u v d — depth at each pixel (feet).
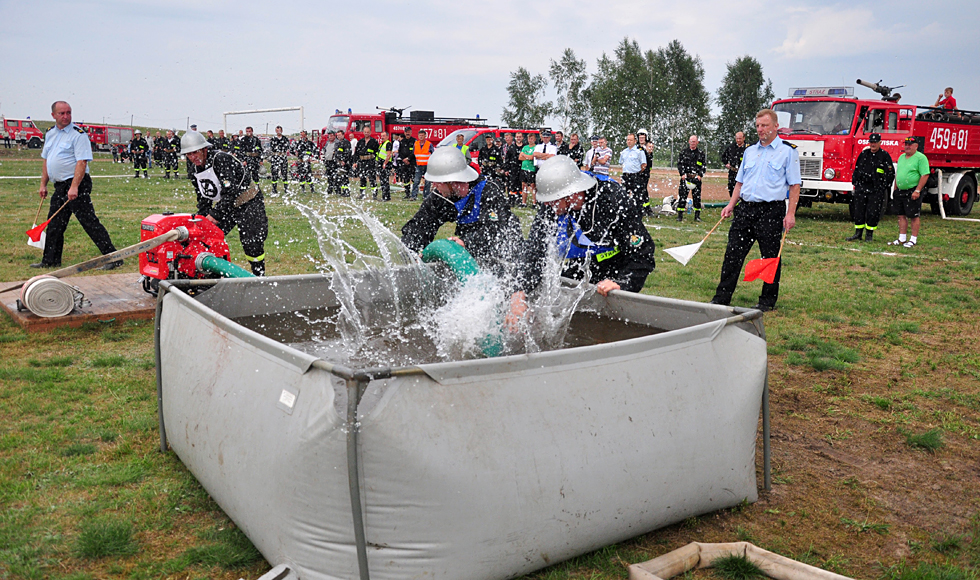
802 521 9.87
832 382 15.85
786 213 22.06
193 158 19.06
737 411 9.46
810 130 51.21
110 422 12.56
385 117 84.99
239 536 9.03
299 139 76.69
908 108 50.34
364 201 60.90
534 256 12.75
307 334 11.55
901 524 9.90
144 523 9.32
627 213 12.39
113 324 18.61
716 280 27.37
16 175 82.23
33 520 9.35
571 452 7.91
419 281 13.65
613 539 8.66
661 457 8.64
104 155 154.71
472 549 7.47
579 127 178.70
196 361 9.53
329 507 7.16
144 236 18.67
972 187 57.06
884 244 38.47
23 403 13.26
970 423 13.60
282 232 37.96
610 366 8.28
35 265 26.43
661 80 180.04
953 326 21.02
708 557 8.61
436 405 7.16
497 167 58.70
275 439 7.58
